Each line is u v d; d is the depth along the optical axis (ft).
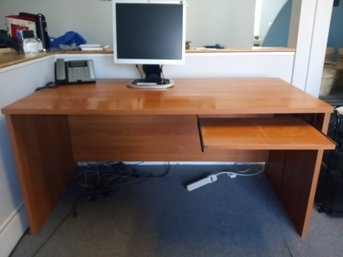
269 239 4.77
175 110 3.94
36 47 6.03
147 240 4.77
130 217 5.36
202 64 6.38
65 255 4.46
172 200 5.88
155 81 5.57
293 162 5.14
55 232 4.95
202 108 3.97
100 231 4.99
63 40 7.14
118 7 5.11
